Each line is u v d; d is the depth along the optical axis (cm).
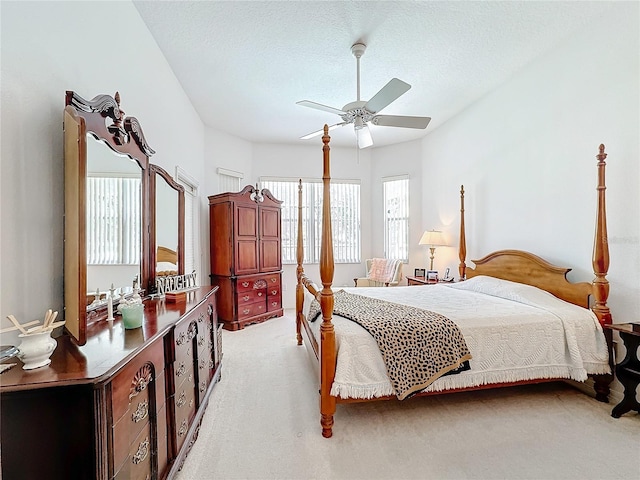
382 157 561
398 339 194
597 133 242
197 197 412
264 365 298
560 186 274
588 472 159
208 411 218
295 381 264
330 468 163
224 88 347
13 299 118
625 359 206
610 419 205
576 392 243
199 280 420
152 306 191
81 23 167
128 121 192
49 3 141
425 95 368
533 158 303
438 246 465
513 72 319
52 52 143
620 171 226
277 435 191
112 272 180
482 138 373
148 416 130
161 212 254
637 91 216
